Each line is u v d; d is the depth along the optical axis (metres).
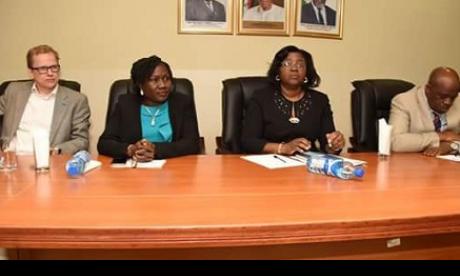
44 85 2.18
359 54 3.01
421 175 1.45
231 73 2.84
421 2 3.05
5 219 0.93
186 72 2.80
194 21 2.75
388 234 0.96
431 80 2.07
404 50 3.08
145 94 1.98
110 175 1.38
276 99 2.17
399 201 1.10
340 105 3.02
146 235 0.88
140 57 2.75
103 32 2.71
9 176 1.36
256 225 0.91
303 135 2.12
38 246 0.89
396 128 2.12
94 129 2.77
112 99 2.20
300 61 2.14
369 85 2.41
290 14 2.84
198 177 1.37
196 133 2.03
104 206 1.03
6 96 2.28
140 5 2.71
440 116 2.18
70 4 2.66
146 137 1.96
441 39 3.13
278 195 1.15
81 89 2.73
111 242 0.88
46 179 1.32
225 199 1.11
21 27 2.65
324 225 0.93
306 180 1.34
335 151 1.87
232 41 2.81
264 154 1.87
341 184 1.29
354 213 0.99
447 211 1.02
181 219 0.93
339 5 2.92
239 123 2.25
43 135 1.44
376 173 1.47
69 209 1.00
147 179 1.33
